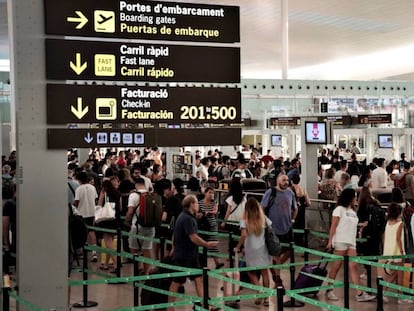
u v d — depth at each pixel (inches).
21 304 253.4
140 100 261.9
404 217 373.1
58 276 258.2
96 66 254.7
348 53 1579.7
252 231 346.0
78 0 251.4
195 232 325.1
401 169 785.6
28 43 248.7
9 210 371.2
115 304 364.8
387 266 314.8
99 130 256.4
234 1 949.8
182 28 266.4
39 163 253.1
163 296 328.5
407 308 354.6
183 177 789.2
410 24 1167.6
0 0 970.7
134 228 412.8
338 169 627.8
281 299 243.0
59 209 257.0
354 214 363.9
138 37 259.9
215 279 427.5
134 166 615.5
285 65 967.6
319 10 1038.4
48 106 250.7
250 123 1149.7
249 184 612.1
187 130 268.5
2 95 1037.2
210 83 271.3
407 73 1566.2
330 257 353.4
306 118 571.5
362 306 357.1
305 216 519.2
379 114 965.8
